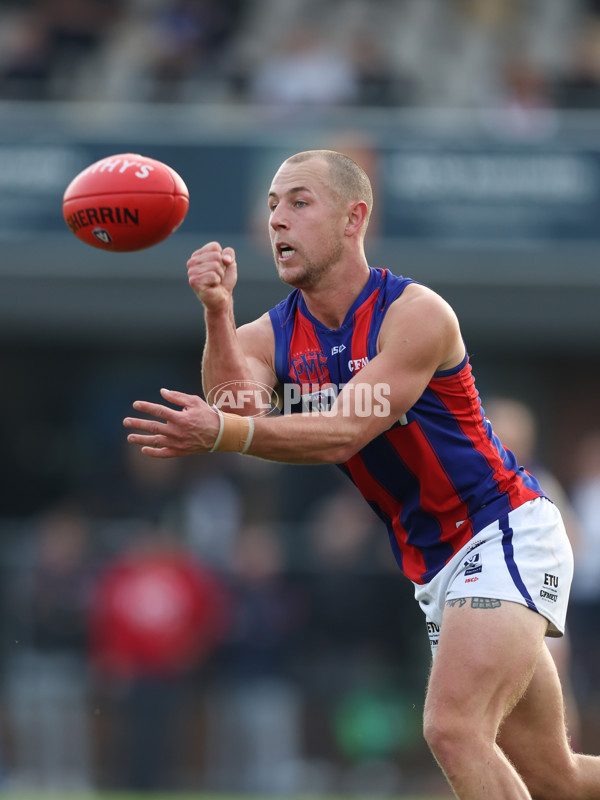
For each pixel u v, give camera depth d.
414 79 39.97
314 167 12.31
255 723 27.30
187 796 26.72
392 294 12.38
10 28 40.66
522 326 37.19
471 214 35.81
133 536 29.23
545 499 13.02
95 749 27.17
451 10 45.91
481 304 36.56
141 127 35.75
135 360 42.59
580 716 27.23
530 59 42.03
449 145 35.75
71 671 27.56
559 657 23.61
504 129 36.53
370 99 38.28
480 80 39.53
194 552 28.52
